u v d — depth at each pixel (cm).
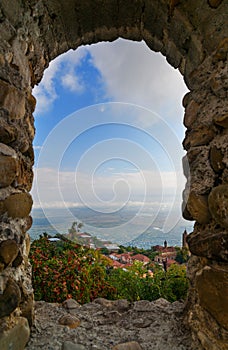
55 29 125
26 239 110
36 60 121
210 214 92
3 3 88
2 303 81
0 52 87
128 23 136
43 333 108
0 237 83
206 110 101
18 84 99
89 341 105
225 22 91
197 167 103
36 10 107
